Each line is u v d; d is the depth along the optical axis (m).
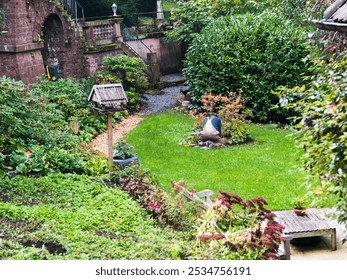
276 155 17.08
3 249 8.41
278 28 21.69
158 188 12.00
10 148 14.20
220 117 19.17
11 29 21.41
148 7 35.28
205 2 26.75
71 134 17.47
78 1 30.50
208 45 22.17
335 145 7.11
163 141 18.86
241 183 14.69
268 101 21.33
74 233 9.27
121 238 9.23
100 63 25.42
